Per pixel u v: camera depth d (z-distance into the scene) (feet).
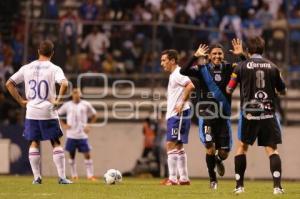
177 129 153.58
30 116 145.28
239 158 117.70
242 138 115.75
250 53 116.06
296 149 236.84
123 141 242.58
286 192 124.57
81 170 235.81
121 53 254.47
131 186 145.18
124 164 242.17
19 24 266.77
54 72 144.46
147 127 234.17
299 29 252.01
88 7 278.26
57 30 247.70
